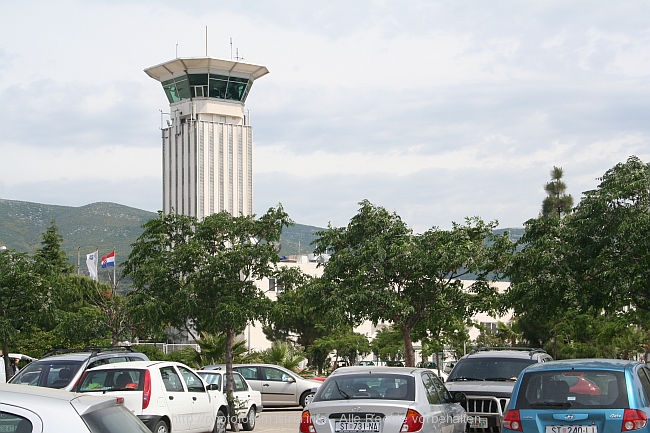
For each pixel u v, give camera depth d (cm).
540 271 2678
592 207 2631
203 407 1809
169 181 13962
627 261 2545
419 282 3166
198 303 2855
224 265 2833
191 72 13525
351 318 3188
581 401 1096
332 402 1247
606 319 4059
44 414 684
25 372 1822
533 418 1105
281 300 3061
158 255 2939
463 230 3244
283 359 4794
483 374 1855
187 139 13650
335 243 3362
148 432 746
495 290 3206
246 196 14038
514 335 6281
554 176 8231
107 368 1641
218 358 4341
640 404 1085
